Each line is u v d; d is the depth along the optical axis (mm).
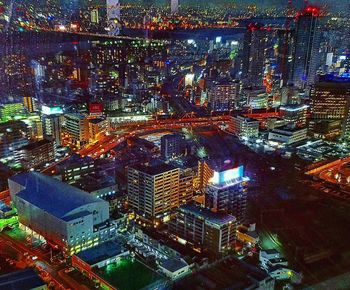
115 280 174625
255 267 176500
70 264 190250
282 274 183250
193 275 173000
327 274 184000
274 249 197875
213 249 195500
